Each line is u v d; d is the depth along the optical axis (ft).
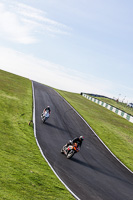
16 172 28.25
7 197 20.90
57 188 28.58
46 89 163.43
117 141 76.79
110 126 99.91
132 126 118.52
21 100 91.81
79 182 34.24
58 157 43.57
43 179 29.68
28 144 45.42
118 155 60.85
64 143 55.11
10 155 34.68
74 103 138.00
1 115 61.67
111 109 161.48
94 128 84.53
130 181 43.83
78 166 42.01
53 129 64.69
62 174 35.24
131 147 74.79
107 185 37.06
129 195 35.86
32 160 36.45
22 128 56.13
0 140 41.32
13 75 184.44
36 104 93.45
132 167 54.24
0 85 111.96
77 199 27.48
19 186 24.66
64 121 80.02
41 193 25.20
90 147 59.82
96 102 190.39
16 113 69.31
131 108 217.77
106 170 45.57
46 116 67.05
